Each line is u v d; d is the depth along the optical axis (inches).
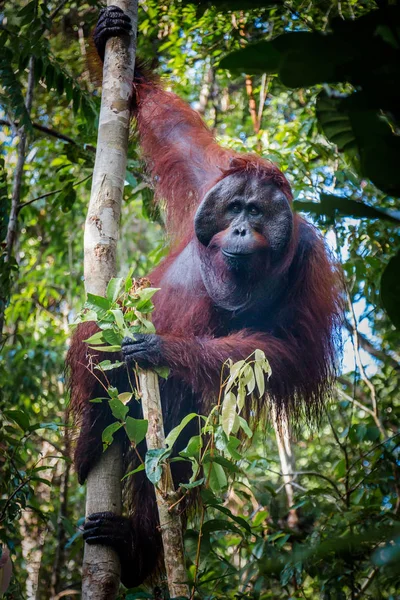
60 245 403.9
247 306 189.8
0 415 255.4
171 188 232.4
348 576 203.3
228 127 426.6
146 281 157.3
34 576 312.7
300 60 48.3
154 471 137.1
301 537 229.9
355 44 47.4
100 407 183.2
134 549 182.1
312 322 196.5
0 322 250.1
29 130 247.8
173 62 368.5
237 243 179.2
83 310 159.9
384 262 267.1
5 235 259.8
